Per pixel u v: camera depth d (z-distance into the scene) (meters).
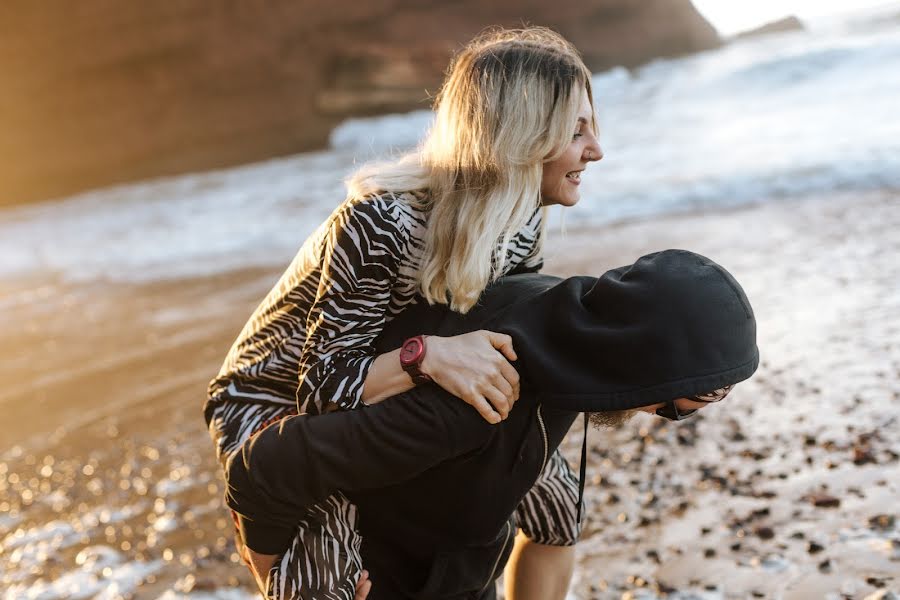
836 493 3.44
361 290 1.90
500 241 1.95
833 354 4.96
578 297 1.82
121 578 3.98
